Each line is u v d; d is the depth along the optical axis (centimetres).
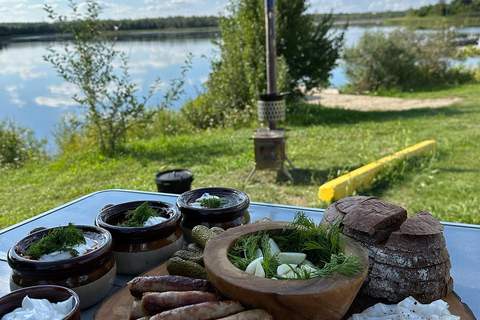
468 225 167
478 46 2000
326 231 108
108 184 531
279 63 916
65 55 634
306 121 901
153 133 840
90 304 113
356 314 103
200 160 621
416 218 115
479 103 1059
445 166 536
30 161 719
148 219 134
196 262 117
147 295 94
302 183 504
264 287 86
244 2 917
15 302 95
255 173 545
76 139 764
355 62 1498
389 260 109
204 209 142
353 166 551
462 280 126
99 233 122
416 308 101
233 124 880
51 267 105
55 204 478
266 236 107
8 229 175
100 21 650
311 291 84
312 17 976
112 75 664
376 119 910
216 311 89
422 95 1295
